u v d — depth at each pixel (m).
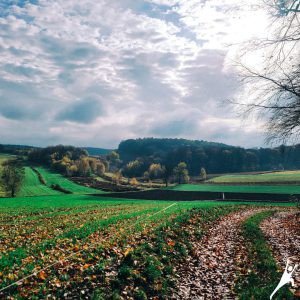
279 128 11.85
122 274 10.20
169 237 16.02
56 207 40.31
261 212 31.52
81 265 11.12
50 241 15.58
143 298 9.11
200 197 62.72
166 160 173.00
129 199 66.50
